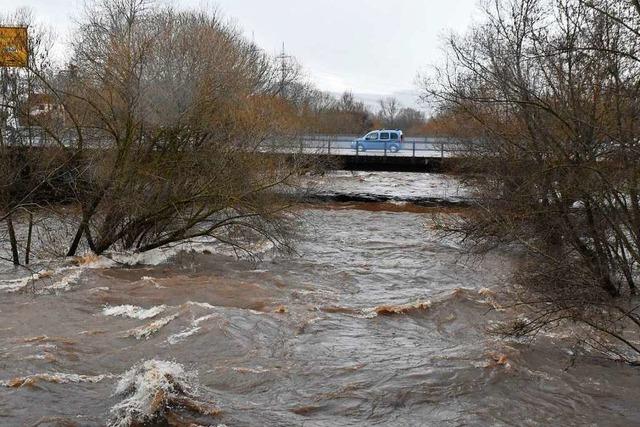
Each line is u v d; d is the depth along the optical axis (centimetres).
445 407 873
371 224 2677
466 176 2400
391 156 3909
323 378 951
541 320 1165
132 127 1667
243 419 800
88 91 1694
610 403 898
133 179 1714
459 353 1066
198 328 1123
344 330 1216
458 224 2153
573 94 1241
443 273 1783
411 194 3588
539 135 1462
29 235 1730
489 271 1791
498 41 1673
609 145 1200
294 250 1948
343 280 1689
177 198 1762
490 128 1681
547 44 1430
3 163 1688
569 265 1261
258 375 946
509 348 1074
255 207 1805
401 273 1780
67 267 1642
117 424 773
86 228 1756
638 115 1130
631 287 1283
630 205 1181
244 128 1861
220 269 1748
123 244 1864
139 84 1677
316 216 2812
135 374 873
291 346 1094
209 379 926
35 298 1370
